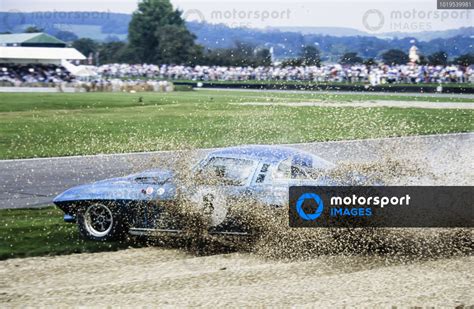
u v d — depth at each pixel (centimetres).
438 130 4184
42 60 9788
